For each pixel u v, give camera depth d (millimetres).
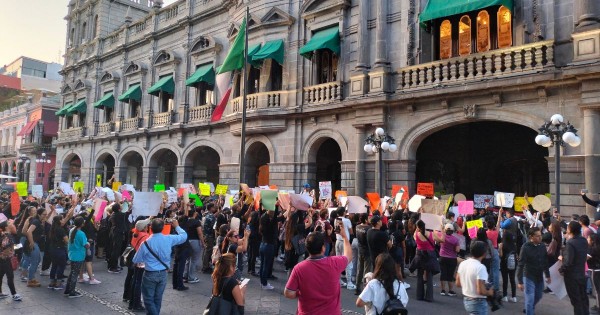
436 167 20172
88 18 39312
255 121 21312
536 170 17922
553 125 12062
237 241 8055
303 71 20719
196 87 27172
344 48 19281
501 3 14445
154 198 10352
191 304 9211
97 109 36031
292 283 4957
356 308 9094
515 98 14297
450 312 8867
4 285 10758
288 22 21141
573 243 7625
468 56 15172
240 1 23500
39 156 46812
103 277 11758
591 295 10344
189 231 11117
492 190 18953
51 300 9398
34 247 10727
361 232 10070
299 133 20562
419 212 11773
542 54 13781
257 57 20938
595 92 12586
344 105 18234
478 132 19375
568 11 13773
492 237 9945
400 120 17047
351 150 18484
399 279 5402
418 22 16984
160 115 29062
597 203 11102
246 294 10078
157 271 7379
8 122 56469
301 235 11469
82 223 9859
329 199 13922
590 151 12680
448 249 10297
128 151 32000
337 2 19250
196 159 29953
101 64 36719
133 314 8469
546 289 10805
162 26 30703
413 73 16609
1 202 16047
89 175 35594
